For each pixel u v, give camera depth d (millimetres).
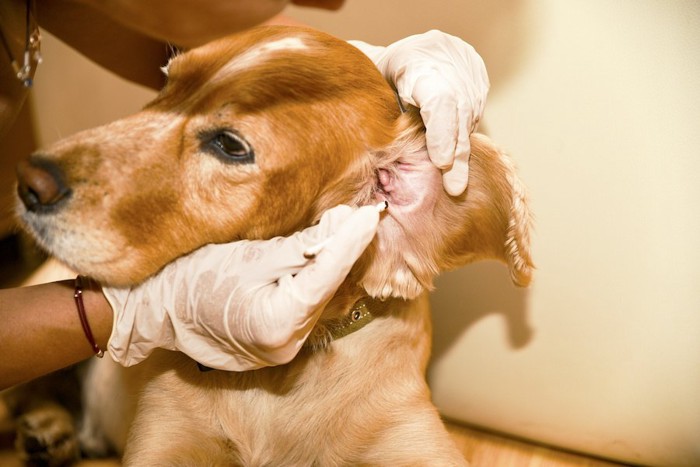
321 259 583
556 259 760
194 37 523
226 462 715
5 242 894
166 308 620
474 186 646
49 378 844
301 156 621
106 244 603
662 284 735
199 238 625
